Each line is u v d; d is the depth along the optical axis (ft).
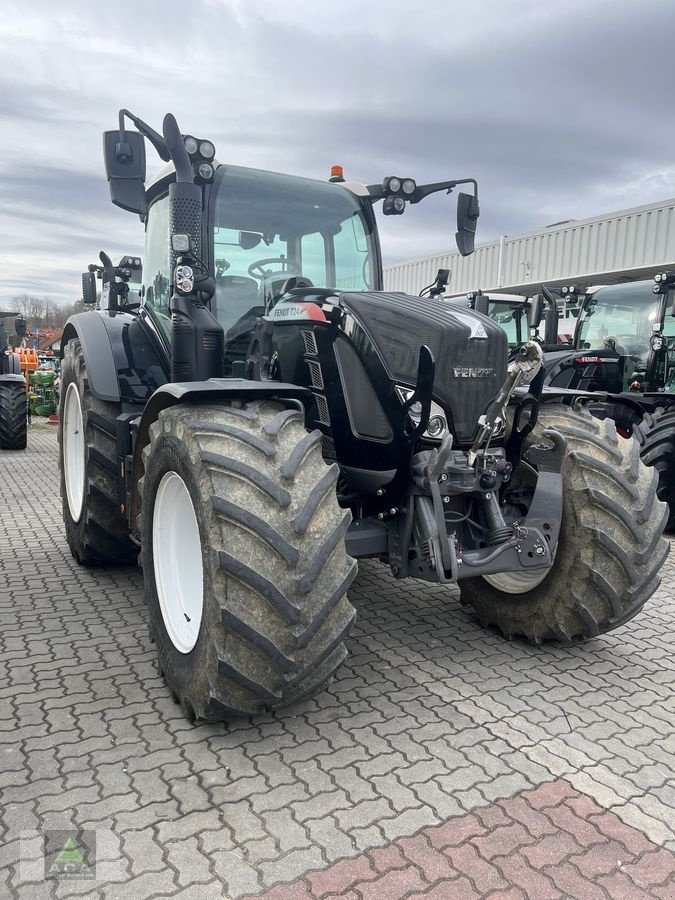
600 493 10.06
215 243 11.70
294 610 7.40
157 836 6.58
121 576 14.48
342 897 5.94
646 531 10.27
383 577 14.92
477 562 9.38
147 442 10.44
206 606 7.75
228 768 7.70
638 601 10.40
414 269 62.39
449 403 9.50
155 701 9.16
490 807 7.18
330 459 10.30
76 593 13.37
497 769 7.86
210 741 8.23
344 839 6.63
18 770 7.55
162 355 12.83
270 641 7.42
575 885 6.18
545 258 50.96
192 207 10.23
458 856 6.47
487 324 9.89
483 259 55.77
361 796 7.29
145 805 7.02
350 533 9.78
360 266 13.20
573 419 10.98
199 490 7.82
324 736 8.43
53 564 15.30
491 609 11.77
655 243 43.50
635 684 10.12
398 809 7.09
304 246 12.53
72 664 10.21
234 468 7.65
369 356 9.59
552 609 10.73
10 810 6.89
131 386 12.53
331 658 8.03
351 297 9.97
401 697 9.50
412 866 6.32
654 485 10.62
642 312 25.63
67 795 7.14
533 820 7.01
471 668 10.50
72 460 15.47
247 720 8.74
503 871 6.31
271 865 6.27
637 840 6.78
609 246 46.34
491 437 9.53
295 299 10.73
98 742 8.14
